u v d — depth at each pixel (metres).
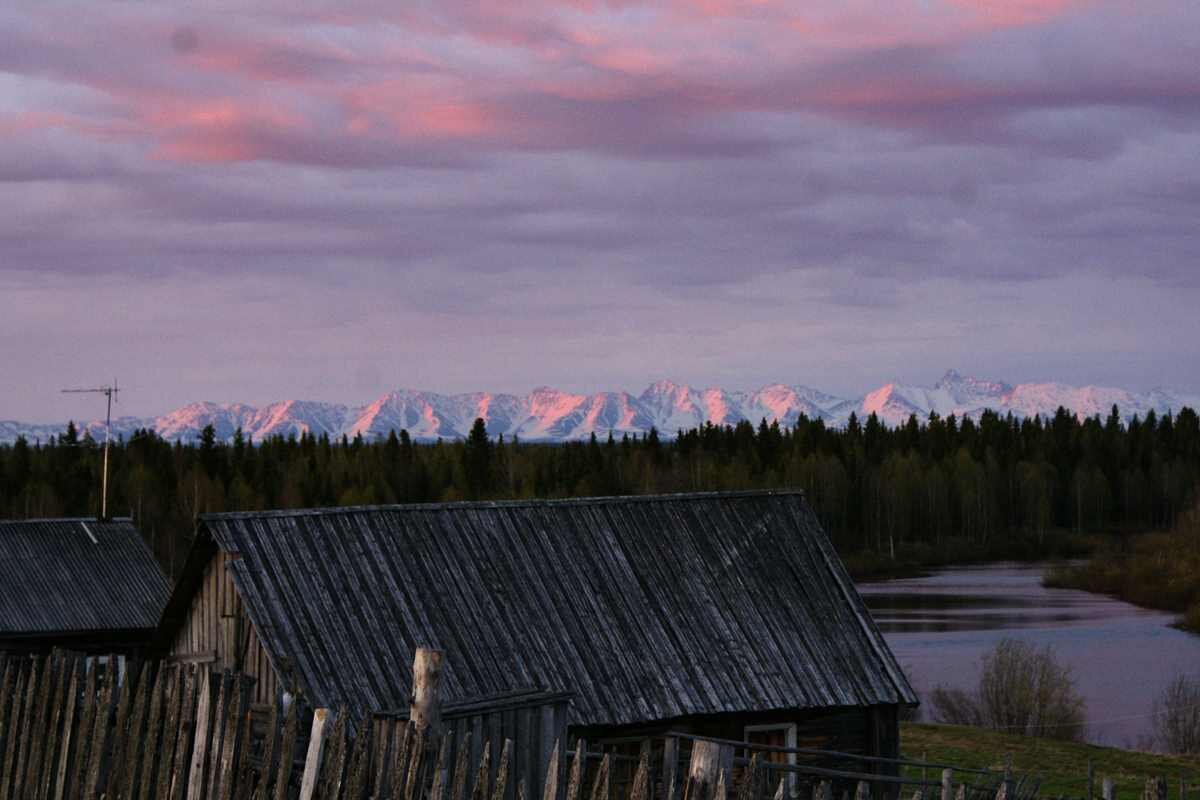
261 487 151.12
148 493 135.00
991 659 63.06
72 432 154.50
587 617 28.52
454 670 26.39
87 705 14.69
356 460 176.25
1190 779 41.47
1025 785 24.97
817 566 31.62
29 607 44.34
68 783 14.84
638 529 31.03
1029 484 178.62
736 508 32.44
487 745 12.25
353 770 12.58
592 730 26.73
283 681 25.22
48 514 128.00
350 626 26.47
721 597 30.06
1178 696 58.88
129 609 45.62
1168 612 97.94
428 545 28.77
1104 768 43.56
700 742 11.78
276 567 27.00
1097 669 70.94
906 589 118.75
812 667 29.14
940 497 169.50
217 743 13.39
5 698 15.84
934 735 49.66
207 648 28.86
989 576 133.62
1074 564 145.12
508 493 165.88
